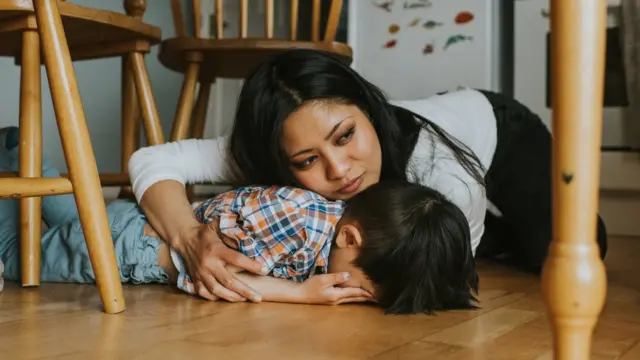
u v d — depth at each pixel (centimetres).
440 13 237
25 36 109
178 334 80
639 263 153
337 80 100
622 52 211
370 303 103
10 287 113
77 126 94
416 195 100
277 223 99
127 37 137
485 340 78
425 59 238
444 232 98
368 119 104
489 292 115
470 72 234
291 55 104
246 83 107
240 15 166
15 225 121
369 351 72
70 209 132
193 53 159
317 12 163
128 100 168
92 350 72
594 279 49
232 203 105
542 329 84
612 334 82
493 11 237
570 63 49
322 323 87
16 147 130
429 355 71
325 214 100
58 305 98
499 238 156
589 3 48
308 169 100
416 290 96
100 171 227
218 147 118
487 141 133
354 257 99
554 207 50
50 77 94
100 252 92
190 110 161
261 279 103
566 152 49
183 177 117
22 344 74
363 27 245
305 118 97
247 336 79
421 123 115
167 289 113
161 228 111
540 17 226
